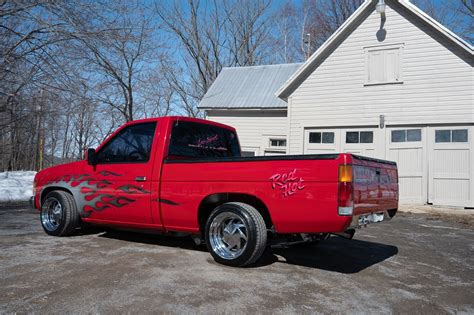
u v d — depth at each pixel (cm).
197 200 473
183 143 539
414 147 1233
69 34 1121
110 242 566
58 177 613
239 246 445
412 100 1240
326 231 392
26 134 2367
